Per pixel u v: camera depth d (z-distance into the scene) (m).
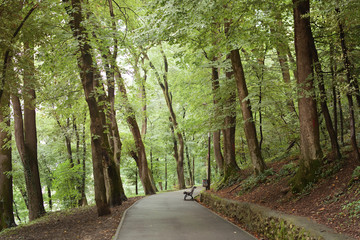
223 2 10.70
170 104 33.41
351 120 9.59
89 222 11.49
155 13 12.51
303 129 10.70
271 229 7.89
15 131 17.94
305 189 9.88
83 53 13.03
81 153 26.48
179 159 34.56
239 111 18.31
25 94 11.83
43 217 16.48
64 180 23.50
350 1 7.66
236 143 24.05
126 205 16.61
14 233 11.45
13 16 10.09
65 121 25.59
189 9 10.76
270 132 19.83
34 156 18.23
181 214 12.38
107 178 16.81
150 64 31.62
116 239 7.81
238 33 12.32
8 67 10.67
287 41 13.62
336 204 7.60
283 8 11.49
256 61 17.41
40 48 13.12
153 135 37.34
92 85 13.11
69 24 13.66
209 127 19.20
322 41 11.87
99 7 19.56
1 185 17.56
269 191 11.98
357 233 5.55
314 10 10.94
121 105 20.69
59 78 17.56
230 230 8.88
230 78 18.12
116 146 20.19
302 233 6.19
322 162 10.27
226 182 17.81
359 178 8.11
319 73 10.84
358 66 10.52
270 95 16.23
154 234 8.39
